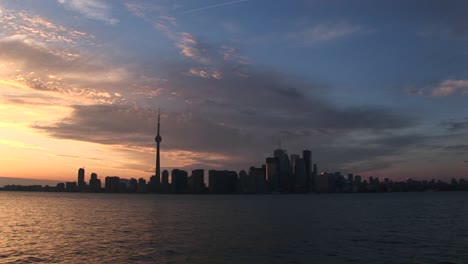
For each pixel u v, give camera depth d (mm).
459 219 123000
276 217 134500
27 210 177125
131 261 55000
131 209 190375
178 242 71625
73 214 151500
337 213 155125
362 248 65188
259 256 58250
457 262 54625
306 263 53781
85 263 53844
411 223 109625
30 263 54125
